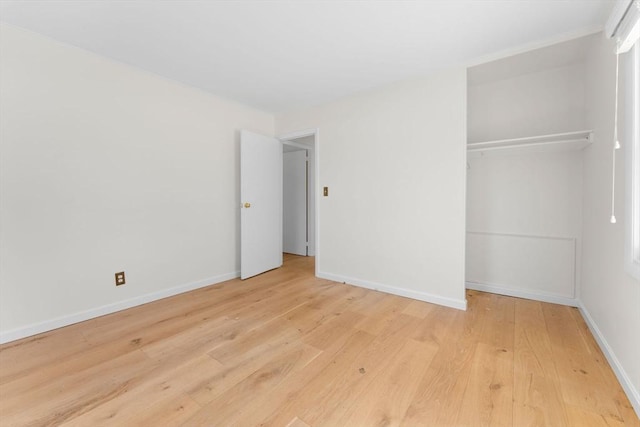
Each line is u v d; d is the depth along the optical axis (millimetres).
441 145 2539
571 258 2475
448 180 2510
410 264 2752
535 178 2629
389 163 2855
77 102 2168
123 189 2447
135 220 2533
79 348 1812
